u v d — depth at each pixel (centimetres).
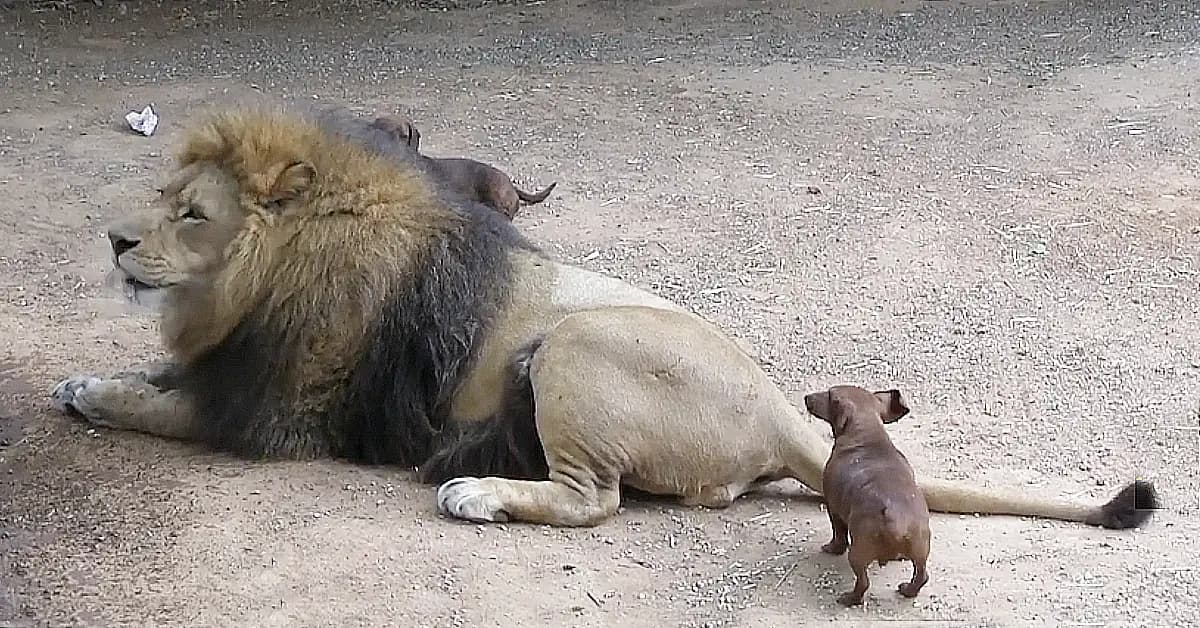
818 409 441
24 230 790
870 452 418
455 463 483
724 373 464
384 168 497
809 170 912
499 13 1478
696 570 438
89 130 1020
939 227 791
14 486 488
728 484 470
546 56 1276
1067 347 623
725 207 837
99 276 718
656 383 459
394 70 1230
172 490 485
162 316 512
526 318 488
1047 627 404
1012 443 532
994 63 1214
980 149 951
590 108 1085
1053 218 802
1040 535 458
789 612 413
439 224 497
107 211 828
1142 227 783
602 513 462
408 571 434
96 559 441
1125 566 438
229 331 499
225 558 441
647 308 480
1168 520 471
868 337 639
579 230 796
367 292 486
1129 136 972
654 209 834
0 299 683
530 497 460
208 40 1352
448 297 488
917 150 953
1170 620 408
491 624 407
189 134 498
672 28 1391
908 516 402
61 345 623
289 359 493
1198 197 836
